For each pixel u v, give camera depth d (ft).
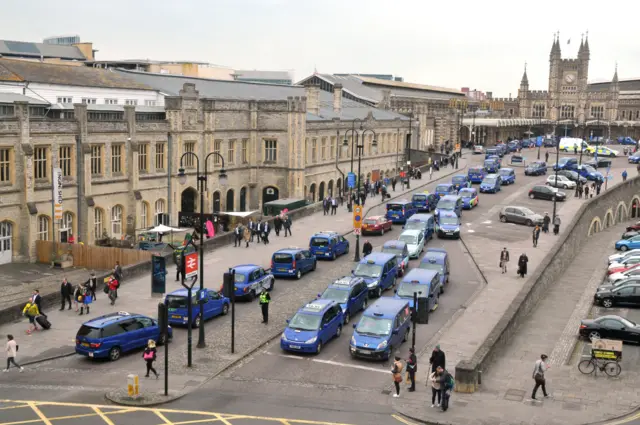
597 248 222.69
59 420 81.41
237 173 257.96
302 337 111.34
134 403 88.28
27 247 176.35
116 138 201.77
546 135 606.14
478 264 176.24
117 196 204.03
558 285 165.07
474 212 253.24
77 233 192.03
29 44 346.74
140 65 371.76
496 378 100.22
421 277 136.46
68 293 133.49
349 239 207.10
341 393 94.89
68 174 189.26
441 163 392.06
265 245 196.24
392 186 305.32
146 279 158.40
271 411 86.74
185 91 227.61
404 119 389.39
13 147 172.45
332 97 389.19
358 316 134.31
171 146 223.30
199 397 92.27
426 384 98.89
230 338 119.55
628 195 313.53
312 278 162.91
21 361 106.01
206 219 214.90
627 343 116.88
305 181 277.03
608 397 92.73
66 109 202.28
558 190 285.64
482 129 575.79
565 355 110.93
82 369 103.65
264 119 263.49
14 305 127.65
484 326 126.00
